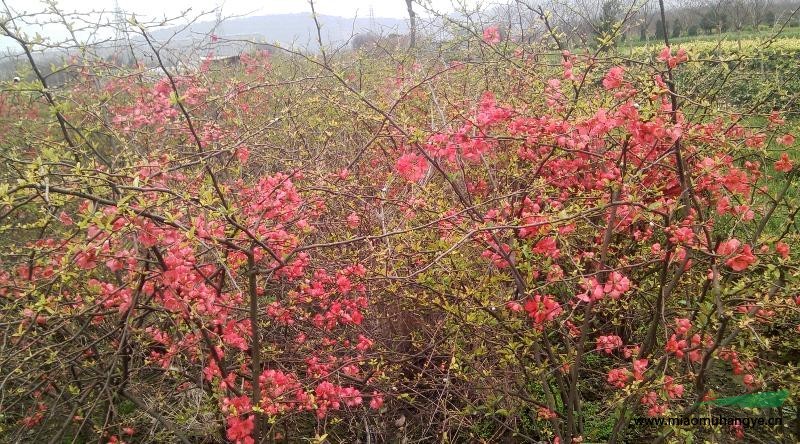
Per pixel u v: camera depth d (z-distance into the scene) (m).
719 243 2.47
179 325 2.54
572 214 2.45
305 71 5.97
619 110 2.33
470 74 4.50
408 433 3.35
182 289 2.17
